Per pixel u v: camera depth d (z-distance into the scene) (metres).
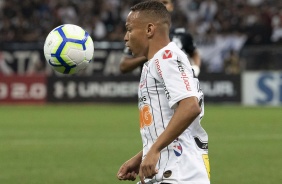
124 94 75.62
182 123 14.28
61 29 17.11
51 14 92.00
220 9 90.75
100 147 39.97
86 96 76.00
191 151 14.97
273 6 91.00
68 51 16.86
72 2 92.88
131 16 15.34
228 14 89.75
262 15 88.88
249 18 89.31
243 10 90.38
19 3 92.25
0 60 76.19
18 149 39.31
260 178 29.55
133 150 38.66
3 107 73.19
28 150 38.84
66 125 53.31
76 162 34.22
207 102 75.25
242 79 74.94
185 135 15.01
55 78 76.06
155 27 15.10
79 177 29.72
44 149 39.28
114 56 75.25
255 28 85.06
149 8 15.16
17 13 91.50
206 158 15.29
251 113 64.25
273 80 74.50
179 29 30.06
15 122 56.03
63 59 16.89
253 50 74.94
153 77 15.01
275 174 30.62
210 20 89.75
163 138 14.33
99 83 75.75
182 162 14.81
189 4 91.50
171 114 14.99
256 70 74.88
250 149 39.25
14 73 76.38
